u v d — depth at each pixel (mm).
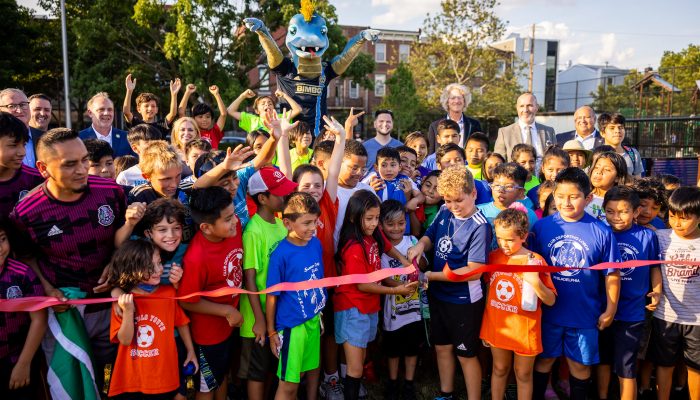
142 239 2504
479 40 28672
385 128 5523
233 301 2826
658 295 3111
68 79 19281
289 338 2803
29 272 2469
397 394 3457
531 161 4414
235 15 19016
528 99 5613
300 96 5715
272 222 3020
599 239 2979
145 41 20250
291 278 2857
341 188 3592
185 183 3172
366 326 3088
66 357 2527
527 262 2932
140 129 4312
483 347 3531
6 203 2627
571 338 2998
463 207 3135
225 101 18859
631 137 11289
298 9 18766
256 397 2912
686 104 20750
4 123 2449
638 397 3463
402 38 42438
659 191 3709
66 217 2479
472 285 3104
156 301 2570
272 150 3010
